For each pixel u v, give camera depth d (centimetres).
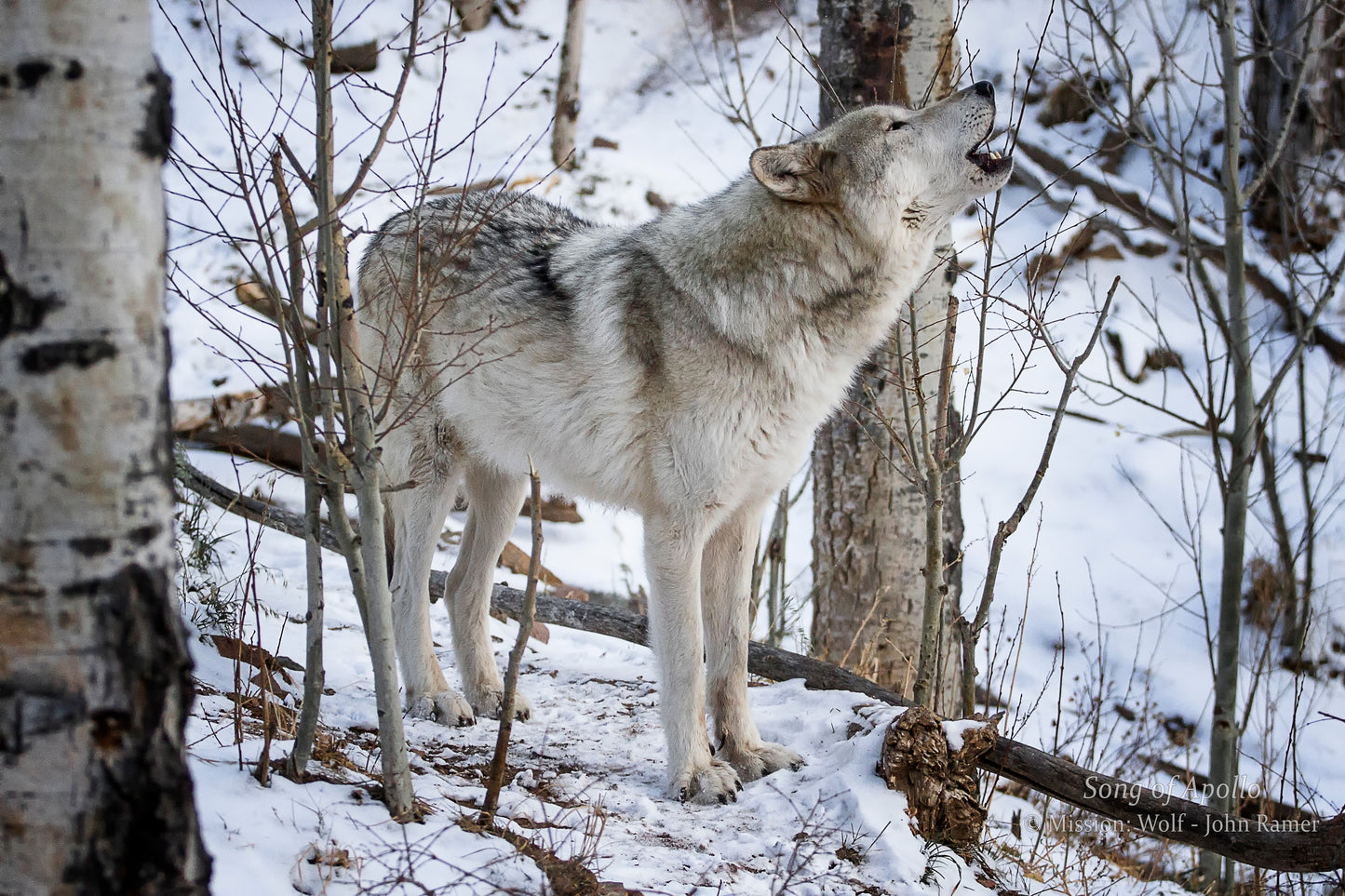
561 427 488
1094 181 1623
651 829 408
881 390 698
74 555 220
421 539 539
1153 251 1586
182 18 1531
